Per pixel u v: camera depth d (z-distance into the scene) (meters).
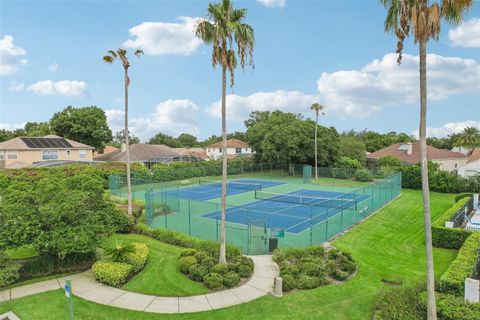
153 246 17.00
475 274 12.56
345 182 48.66
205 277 12.48
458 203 25.36
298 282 12.47
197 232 20.55
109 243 16.98
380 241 18.64
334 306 10.86
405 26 8.55
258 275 13.49
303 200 33.16
